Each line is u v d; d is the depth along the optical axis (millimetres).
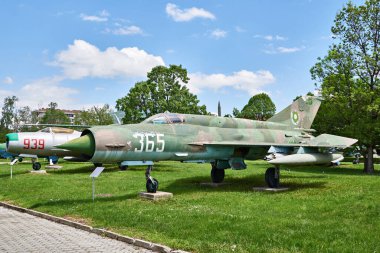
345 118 27828
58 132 24859
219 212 9992
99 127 12516
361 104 27109
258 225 8312
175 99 38625
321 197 12320
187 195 13508
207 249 6762
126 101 38750
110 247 7418
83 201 12516
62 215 10625
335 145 14812
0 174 22938
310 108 20797
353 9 28141
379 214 9242
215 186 16297
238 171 23469
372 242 6902
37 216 11180
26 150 23469
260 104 82688
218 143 14344
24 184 17375
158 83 38781
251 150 16016
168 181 18016
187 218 9234
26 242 7816
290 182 16781
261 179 18625
